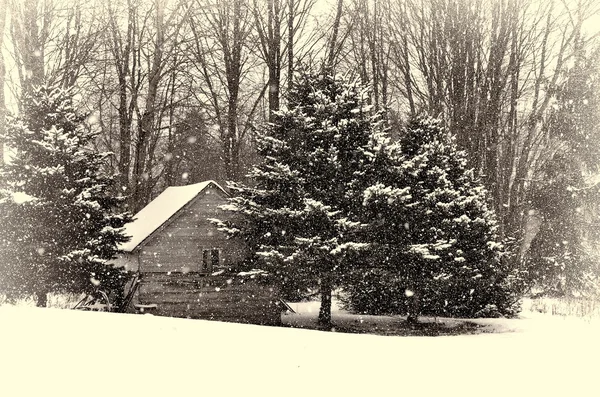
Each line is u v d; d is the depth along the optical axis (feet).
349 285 78.28
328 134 71.92
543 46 124.98
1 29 86.63
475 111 121.70
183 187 85.40
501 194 126.93
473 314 86.02
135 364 20.18
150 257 72.69
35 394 16.14
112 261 83.20
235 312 75.05
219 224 73.31
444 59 121.39
